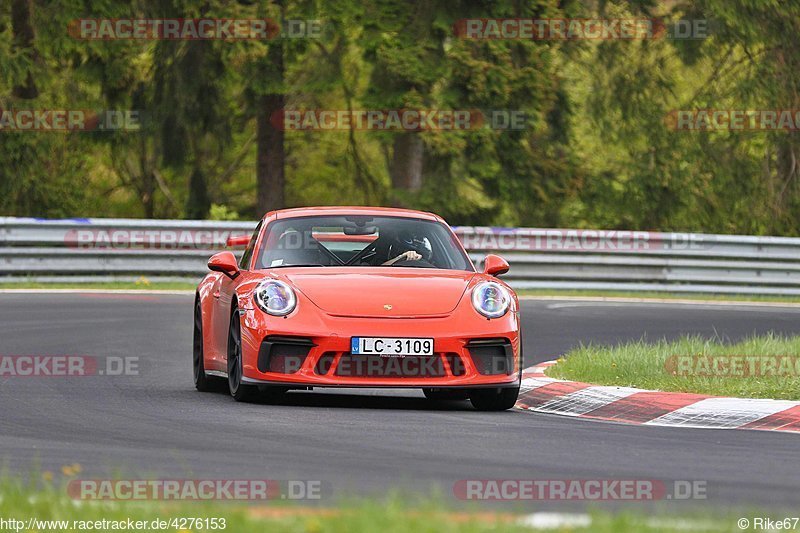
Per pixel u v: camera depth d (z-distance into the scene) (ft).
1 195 322.75
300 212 120.37
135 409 101.35
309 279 107.55
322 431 89.15
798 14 348.59
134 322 175.63
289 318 103.45
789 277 268.21
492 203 346.95
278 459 76.43
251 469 72.59
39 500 56.90
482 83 301.43
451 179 315.78
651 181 374.84
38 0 318.86
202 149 346.74
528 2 306.35
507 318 106.01
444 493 65.67
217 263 113.29
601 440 87.30
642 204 380.37
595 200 383.86
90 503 57.06
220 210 345.51
